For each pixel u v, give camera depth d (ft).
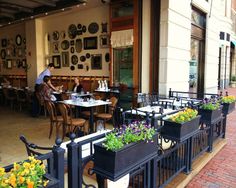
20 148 13.98
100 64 25.94
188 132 9.89
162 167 9.47
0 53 38.63
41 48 31.76
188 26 24.32
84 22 27.07
